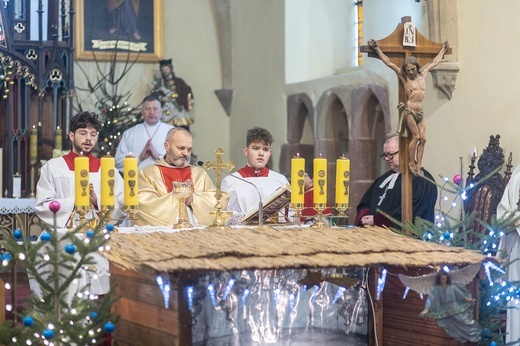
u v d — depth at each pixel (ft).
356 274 18.51
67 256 16.31
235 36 47.24
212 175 44.86
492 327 19.30
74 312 16.63
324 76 42.96
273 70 43.75
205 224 21.04
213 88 47.85
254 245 16.75
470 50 30.91
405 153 22.24
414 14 34.06
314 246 17.03
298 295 18.17
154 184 21.86
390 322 18.47
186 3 47.44
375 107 37.65
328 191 40.24
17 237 16.61
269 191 24.21
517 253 23.58
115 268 17.65
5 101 39.32
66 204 21.77
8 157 39.22
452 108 31.73
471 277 17.49
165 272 14.62
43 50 39.63
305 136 42.50
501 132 29.50
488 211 28.09
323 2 42.98
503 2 29.53
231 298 17.38
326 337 18.44
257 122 45.27
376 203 26.07
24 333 16.78
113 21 45.68
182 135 22.20
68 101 40.22
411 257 17.08
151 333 16.39
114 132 41.98
